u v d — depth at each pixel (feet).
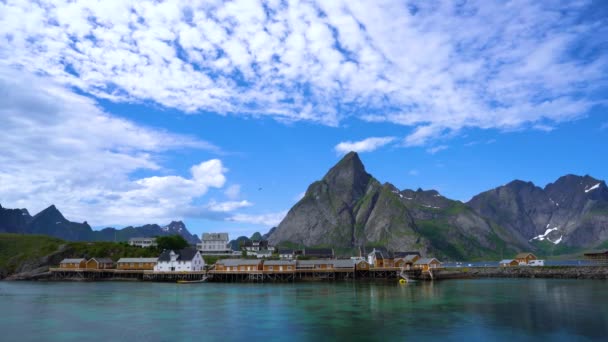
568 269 496.64
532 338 173.17
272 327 196.65
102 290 368.48
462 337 175.42
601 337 173.68
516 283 414.62
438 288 367.45
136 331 190.08
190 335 181.98
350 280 483.51
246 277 478.18
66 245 599.57
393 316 221.05
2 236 646.33
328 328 193.47
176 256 510.17
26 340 175.73
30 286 418.10
